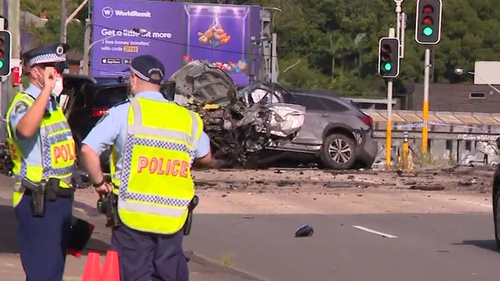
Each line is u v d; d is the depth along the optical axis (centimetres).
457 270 1911
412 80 13675
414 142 6316
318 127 4250
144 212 1106
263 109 4128
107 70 9744
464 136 6400
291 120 4156
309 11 14188
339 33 14012
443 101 13325
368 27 13888
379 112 9188
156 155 1109
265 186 3431
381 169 4350
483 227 2530
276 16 13712
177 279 1152
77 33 11912
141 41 9788
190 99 4062
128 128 1104
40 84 1156
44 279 1170
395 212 2825
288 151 4216
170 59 9844
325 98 4325
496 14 14412
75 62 5175
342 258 2047
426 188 3456
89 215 2555
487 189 3481
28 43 9488
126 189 1105
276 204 2950
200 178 3662
